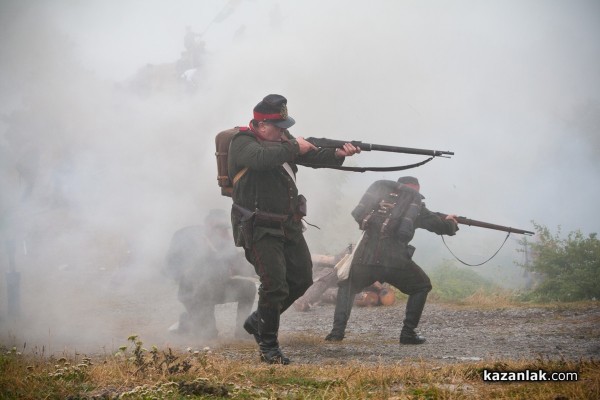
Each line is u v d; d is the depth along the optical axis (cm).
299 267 1110
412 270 1355
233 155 1066
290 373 902
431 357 1169
